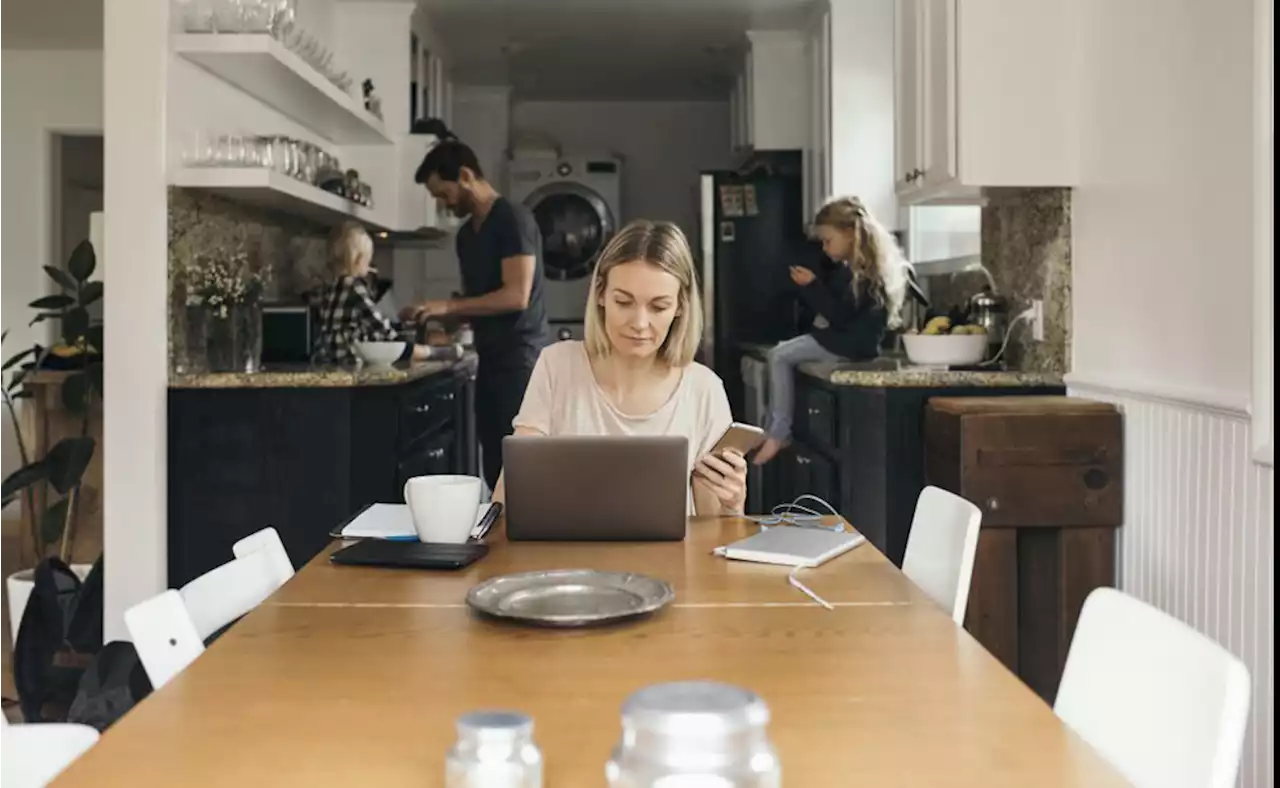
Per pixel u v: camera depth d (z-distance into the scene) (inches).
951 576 73.1
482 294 177.2
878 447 133.2
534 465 75.8
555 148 316.2
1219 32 97.1
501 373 177.5
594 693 46.3
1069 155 130.0
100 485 175.9
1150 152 110.6
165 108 135.1
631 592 60.5
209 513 136.6
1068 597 118.0
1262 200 86.2
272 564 71.3
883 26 225.6
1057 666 119.0
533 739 40.3
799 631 55.4
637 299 85.0
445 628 55.9
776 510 87.2
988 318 149.4
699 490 89.4
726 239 255.3
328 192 177.5
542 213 315.9
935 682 47.6
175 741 41.1
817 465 157.3
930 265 213.3
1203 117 100.0
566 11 238.7
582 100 333.4
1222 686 41.9
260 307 152.8
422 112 246.7
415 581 65.9
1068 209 130.6
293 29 154.7
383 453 149.6
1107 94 120.8
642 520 75.9
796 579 65.9
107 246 134.7
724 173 257.0
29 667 120.8
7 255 260.7
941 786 37.2
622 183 333.4
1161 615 47.9
